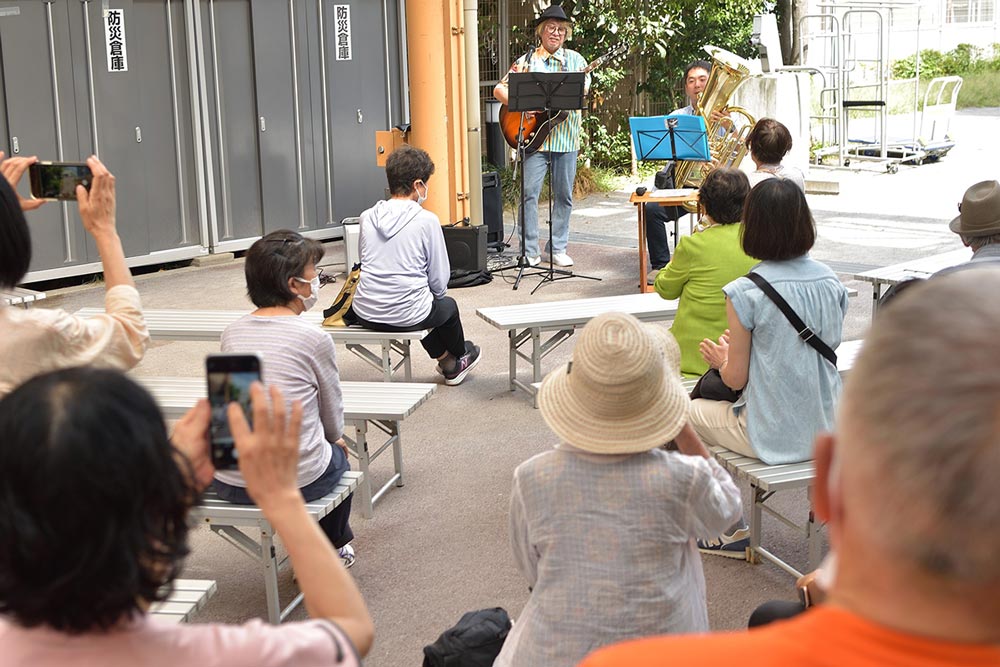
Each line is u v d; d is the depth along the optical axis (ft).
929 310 2.79
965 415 2.63
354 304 19.77
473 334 24.56
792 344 12.55
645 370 8.19
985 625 2.71
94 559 3.99
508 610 12.78
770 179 12.59
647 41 48.39
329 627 4.47
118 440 4.03
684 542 8.39
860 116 55.31
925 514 2.65
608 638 8.16
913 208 38.17
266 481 4.70
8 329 7.55
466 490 16.16
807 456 12.78
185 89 31.81
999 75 75.46
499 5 47.11
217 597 13.29
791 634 2.90
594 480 8.29
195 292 29.50
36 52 28.55
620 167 48.70
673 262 15.47
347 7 34.88
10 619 4.14
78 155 29.63
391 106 36.50
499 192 32.89
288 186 34.35
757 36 46.42
